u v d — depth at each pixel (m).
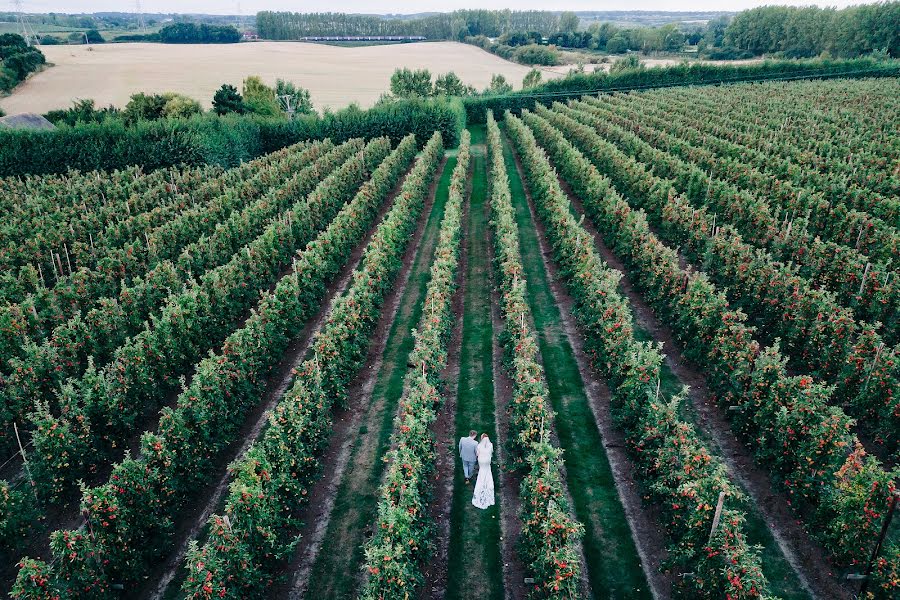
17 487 17.45
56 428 15.96
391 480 14.03
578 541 14.92
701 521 12.61
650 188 36.47
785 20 160.00
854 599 12.99
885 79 88.31
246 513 13.13
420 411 16.70
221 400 17.73
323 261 28.92
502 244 28.64
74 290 25.56
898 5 121.12
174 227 32.38
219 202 37.16
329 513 16.22
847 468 13.37
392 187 48.56
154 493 14.53
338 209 41.09
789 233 28.12
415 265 33.44
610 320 20.53
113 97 113.31
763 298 23.38
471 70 162.75
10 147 51.66
